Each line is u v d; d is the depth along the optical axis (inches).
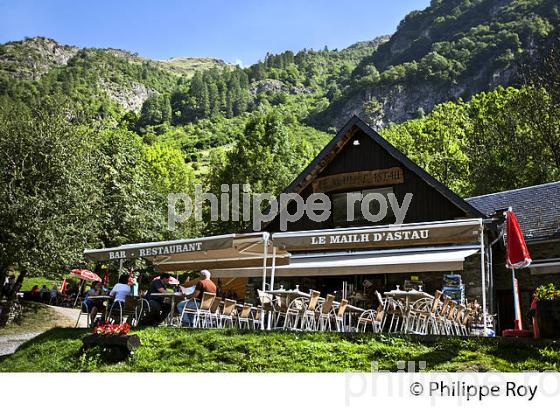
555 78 1881.2
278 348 532.7
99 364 562.3
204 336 581.9
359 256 886.4
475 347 486.9
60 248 1229.1
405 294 621.3
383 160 986.1
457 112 2429.9
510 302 933.2
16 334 1104.2
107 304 774.5
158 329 629.0
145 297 697.6
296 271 876.6
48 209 1238.9
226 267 878.4
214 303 657.0
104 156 1836.9
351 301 863.1
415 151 2273.6
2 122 1332.4
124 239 1753.2
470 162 2042.3
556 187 1015.0
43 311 1301.7
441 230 592.4
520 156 1861.5
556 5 7140.8
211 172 2149.4
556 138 1823.3
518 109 1934.1
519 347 473.4
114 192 1796.3
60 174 1286.9
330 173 1034.1
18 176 1243.8
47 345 655.8
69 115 1517.0
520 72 2138.3
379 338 531.5
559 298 465.4
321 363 496.7
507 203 1053.2
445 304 636.7
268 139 1987.0
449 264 762.2
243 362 517.0
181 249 683.4
